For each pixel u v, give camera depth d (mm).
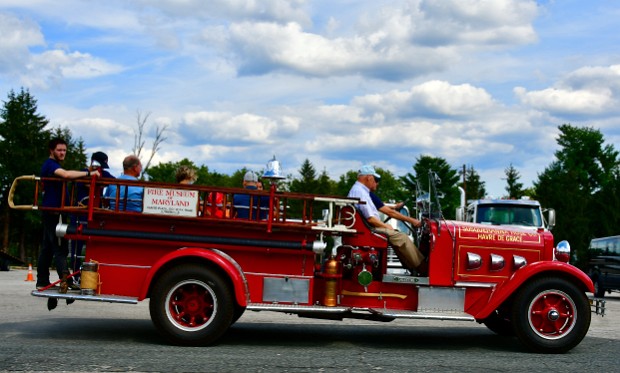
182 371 5859
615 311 14664
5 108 55344
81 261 8016
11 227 55031
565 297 7512
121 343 7281
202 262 7285
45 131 56156
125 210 7344
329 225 7336
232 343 7527
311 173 87500
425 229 8016
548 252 7879
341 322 9992
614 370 6473
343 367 6234
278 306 7289
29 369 5781
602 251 23938
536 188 58281
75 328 8391
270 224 7262
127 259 7457
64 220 7781
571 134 68250
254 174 9359
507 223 16938
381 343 7980
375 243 7703
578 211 51938
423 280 7688
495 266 7754
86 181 7352
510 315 7578
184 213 7285
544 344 7461
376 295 7691
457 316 7449
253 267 7469
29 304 11484
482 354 7332
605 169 67625
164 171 91688
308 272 7473
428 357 6988
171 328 7133
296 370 6031
